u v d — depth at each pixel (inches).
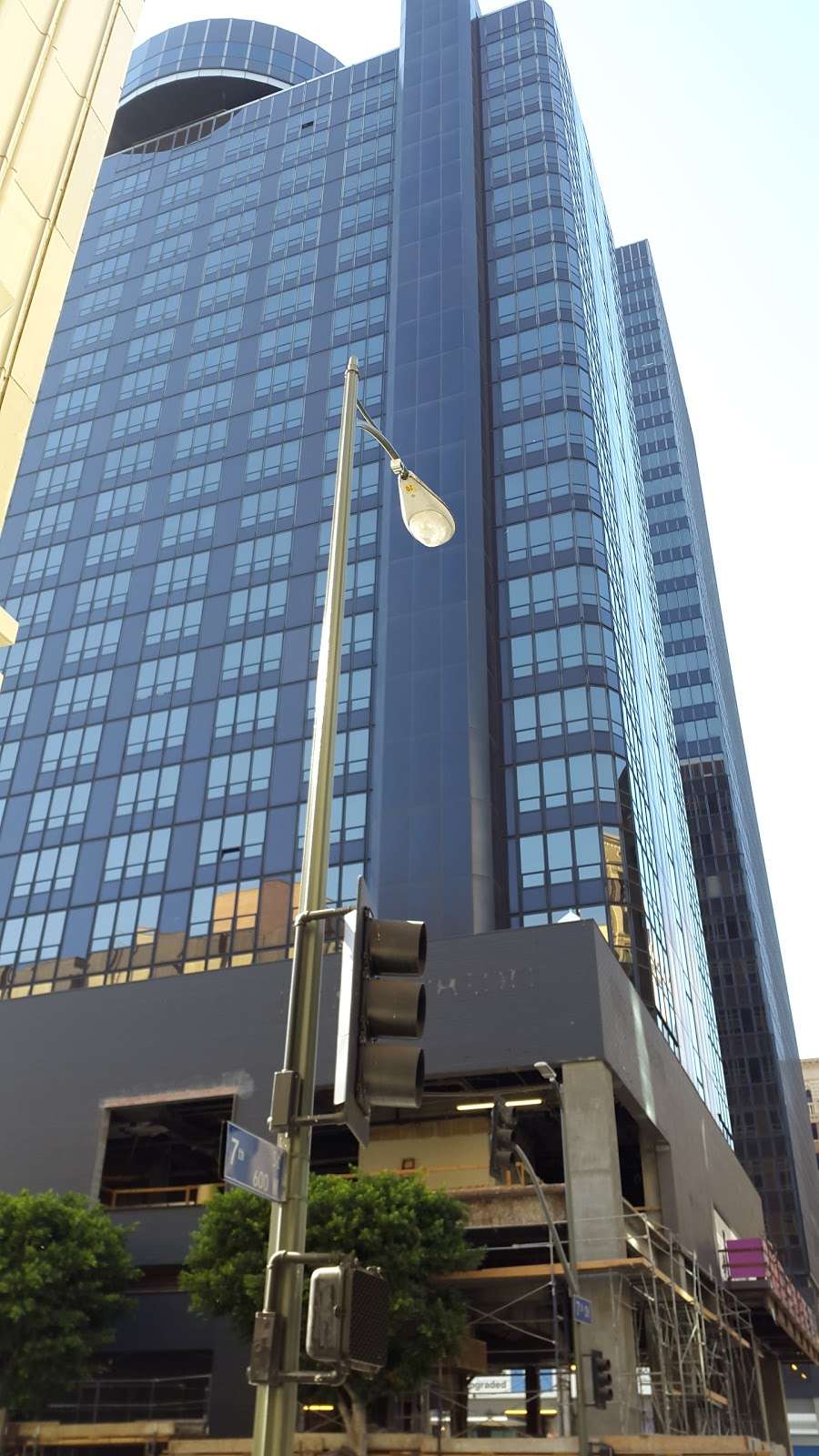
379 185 3110.2
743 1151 3673.7
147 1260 1534.2
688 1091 1925.4
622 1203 1364.4
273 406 2795.3
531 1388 2001.7
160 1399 1774.1
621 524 2637.8
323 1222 1155.3
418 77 3221.0
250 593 2476.6
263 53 3846.0
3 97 518.6
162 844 2198.6
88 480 2920.8
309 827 342.3
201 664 2418.8
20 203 519.8
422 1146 1673.2
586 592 2213.3
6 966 2172.7
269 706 2283.5
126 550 2714.1
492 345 2647.6
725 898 4165.8
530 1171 995.3
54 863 2273.6
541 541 2308.1
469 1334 1545.3
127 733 2390.5
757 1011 3917.3
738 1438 1066.1
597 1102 1430.9
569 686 2113.7
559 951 1552.7
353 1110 273.4
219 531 2625.5
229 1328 1311.5
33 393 514.0
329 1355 247.4
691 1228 1654.8
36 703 2534.5
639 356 5561.0
